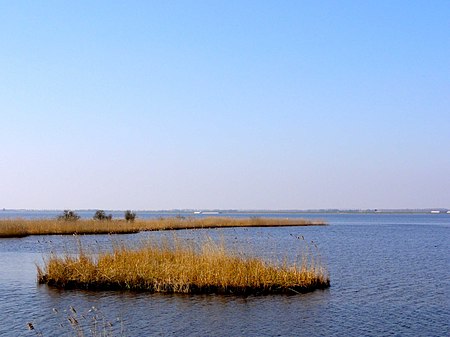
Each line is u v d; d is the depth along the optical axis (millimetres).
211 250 27953
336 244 60625
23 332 18766
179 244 29703
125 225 72562
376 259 43219
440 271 35531
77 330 18797
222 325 19734
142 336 18312
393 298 25156
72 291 26016
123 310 21969
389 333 19000
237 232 77688
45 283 28406
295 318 20922
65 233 67625
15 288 26969
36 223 69125
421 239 72875
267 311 21938
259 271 26031
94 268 27719
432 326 20000
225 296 24594
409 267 37781
